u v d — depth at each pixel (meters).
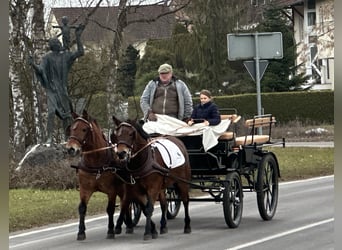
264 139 19.80
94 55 40.38
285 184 27.27
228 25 60.00
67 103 28.08
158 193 16.11
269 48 24.47
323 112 61.50
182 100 18.44
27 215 19.66
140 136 15.84
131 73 48.81
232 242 15.42
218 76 60.84
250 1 61.75
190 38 60.12
